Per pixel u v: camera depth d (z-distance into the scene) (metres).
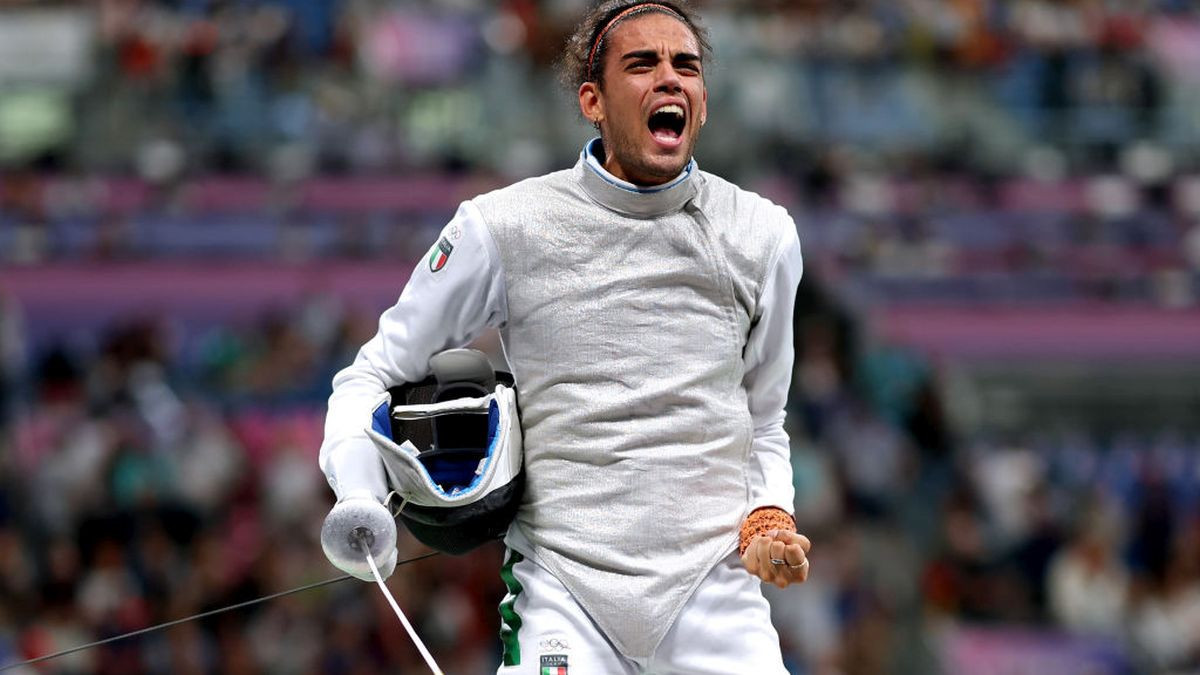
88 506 35.09
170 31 54.41
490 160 51.72
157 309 46.38
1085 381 48.88
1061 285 50.84
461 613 32.81
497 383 12.71
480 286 12.28
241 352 42.12
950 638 36.31
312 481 36.16
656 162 12.16
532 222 12.23
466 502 11.91
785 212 12.77
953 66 56.03
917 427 40.62
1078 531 38.72
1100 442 45.59
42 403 39.41
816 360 41.84
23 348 44.19
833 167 52.34
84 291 46.72
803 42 54.75
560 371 12.18
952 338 49.25
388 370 12.64
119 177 51.25
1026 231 52.31
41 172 51.62
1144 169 55.34
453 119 52.66
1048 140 55.81
